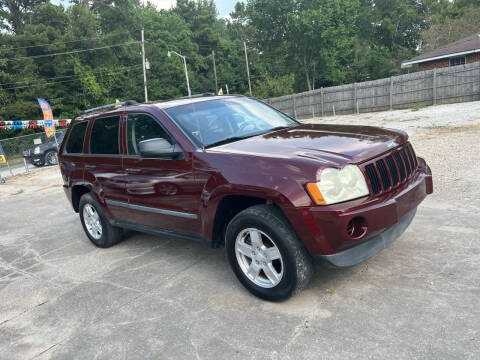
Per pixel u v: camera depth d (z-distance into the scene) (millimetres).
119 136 4496
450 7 55156
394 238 3293
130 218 4598
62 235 6352
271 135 3785
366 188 2967
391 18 52594
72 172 5316
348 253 2988
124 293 3857
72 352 2988
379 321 2820
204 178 3463
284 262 3043
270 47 47438
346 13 43156
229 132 3939
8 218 8266
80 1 53750
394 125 14203
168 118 3938
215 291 3641
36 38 41719
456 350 2428
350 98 25141
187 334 3012
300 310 3109
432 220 4641
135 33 57969
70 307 3727
